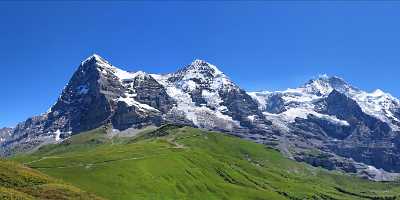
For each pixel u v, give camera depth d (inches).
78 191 5477.4
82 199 5221.5
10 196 4050.2
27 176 5487.2
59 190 5265.8
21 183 5211.6
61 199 4982.8
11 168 5590.6
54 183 5575.8
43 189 5187.0
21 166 5954.7
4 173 5305.1
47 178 5733.3
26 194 4483.3
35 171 5979.3
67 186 5556.1
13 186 5034.5
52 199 4891.7
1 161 5807.1
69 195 5216.5
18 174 5452.8
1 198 3907.5
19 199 4077.3
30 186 5221.5
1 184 4963.1
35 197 4805.6
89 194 5521.7
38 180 5502.0
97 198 5462.6
